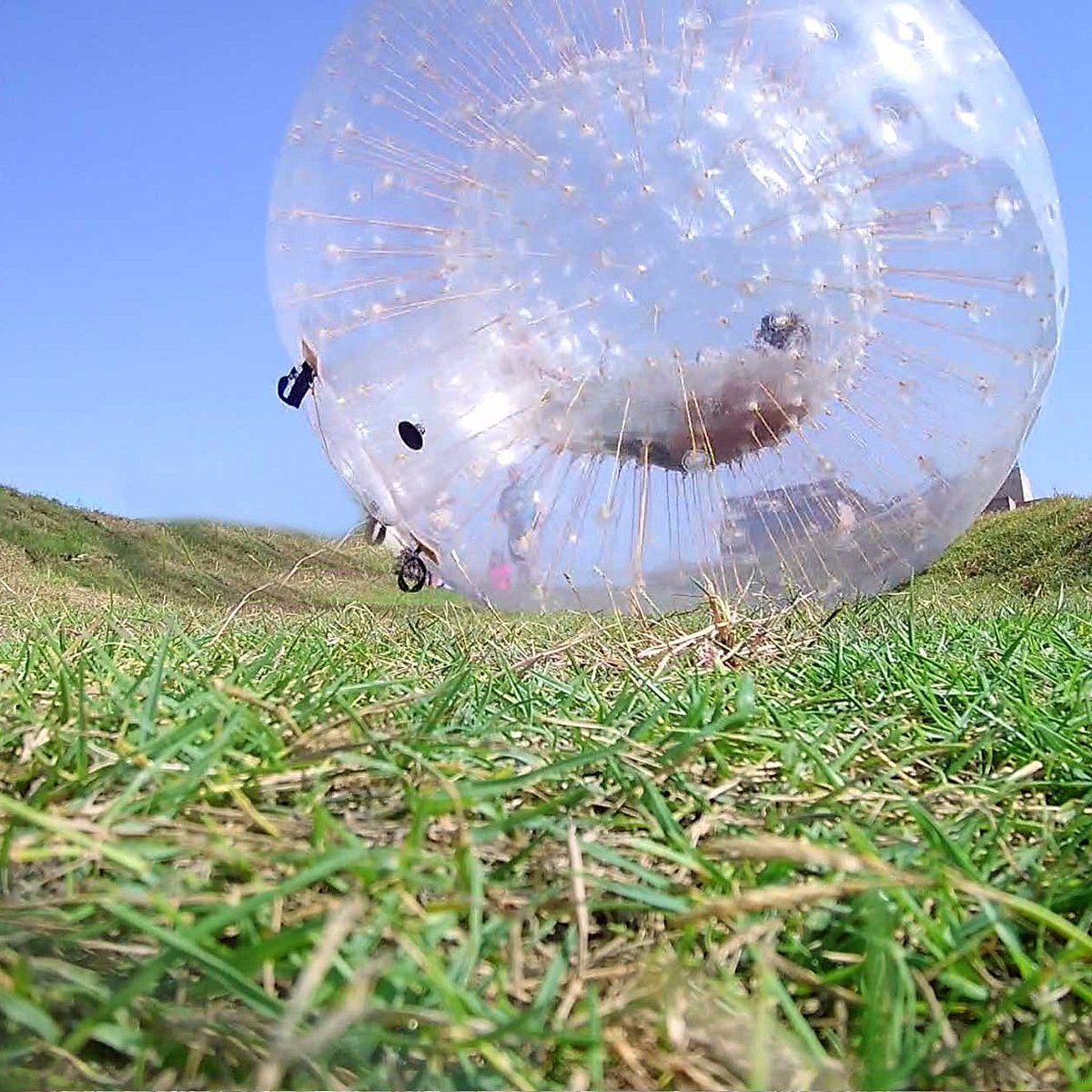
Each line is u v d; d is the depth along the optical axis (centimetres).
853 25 504
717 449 512
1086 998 150
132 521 2097
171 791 179
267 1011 122
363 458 553
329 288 542
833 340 498
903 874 161
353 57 549
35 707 260
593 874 172
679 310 489
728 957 160
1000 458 542
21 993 124
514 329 507
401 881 149
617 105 494
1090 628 500
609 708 299
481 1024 129
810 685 353
